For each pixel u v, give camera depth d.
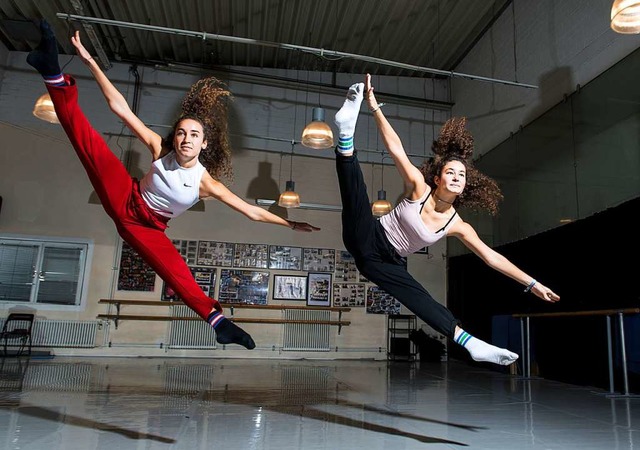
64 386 5.07
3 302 8.69
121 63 9.92
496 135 9.02
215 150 2.50
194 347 9.33
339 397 4.90
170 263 2.15
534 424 3.76
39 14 8.16
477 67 9.91
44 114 5.38
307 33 8.98
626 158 5.70
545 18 7.72
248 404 4.30
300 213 10.29
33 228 8.97
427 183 2.46
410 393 5.37
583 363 6.51
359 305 10.20
